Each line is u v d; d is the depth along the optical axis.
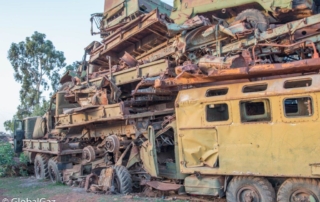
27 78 35.44
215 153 6.18
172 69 8.06
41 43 36.66
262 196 5.60
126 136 8.89
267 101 5.86
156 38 9.74
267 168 5.48
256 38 7.41
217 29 7.98
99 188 8.16
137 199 7.02
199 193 6.43
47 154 11.76
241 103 5.96
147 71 8.62
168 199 6.95
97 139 10.23
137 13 12.46
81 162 10.26
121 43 10.68
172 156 8.22
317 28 6.75
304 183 5.21
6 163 12.92
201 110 6.37
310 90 5.18
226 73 5.94
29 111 34.47
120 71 9.42
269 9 8.16
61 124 11.04
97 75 10.91
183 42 8.34
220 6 9.25
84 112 9.69
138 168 8.43
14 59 35.41
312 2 7.96
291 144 5.27
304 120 5.20
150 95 8.74
